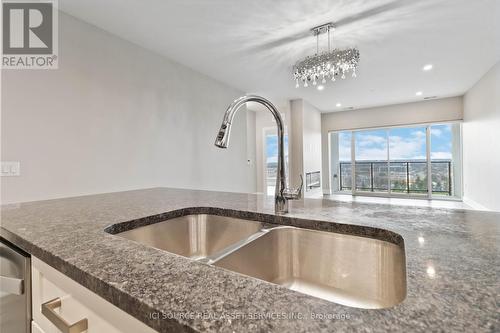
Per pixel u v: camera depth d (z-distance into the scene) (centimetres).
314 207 118
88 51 225
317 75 301
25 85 187
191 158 338
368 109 646
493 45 290
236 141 430
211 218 124
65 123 209
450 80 426
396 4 210
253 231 110
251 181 650
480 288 43
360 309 37
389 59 327
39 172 193
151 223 108
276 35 257
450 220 90
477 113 443
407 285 44
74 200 152
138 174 267
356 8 214
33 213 111
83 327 54
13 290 76
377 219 93
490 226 82
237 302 40
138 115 269
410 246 64
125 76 257
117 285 46
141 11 211
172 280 47
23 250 77
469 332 32
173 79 314
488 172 403
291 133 558
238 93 442
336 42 275
